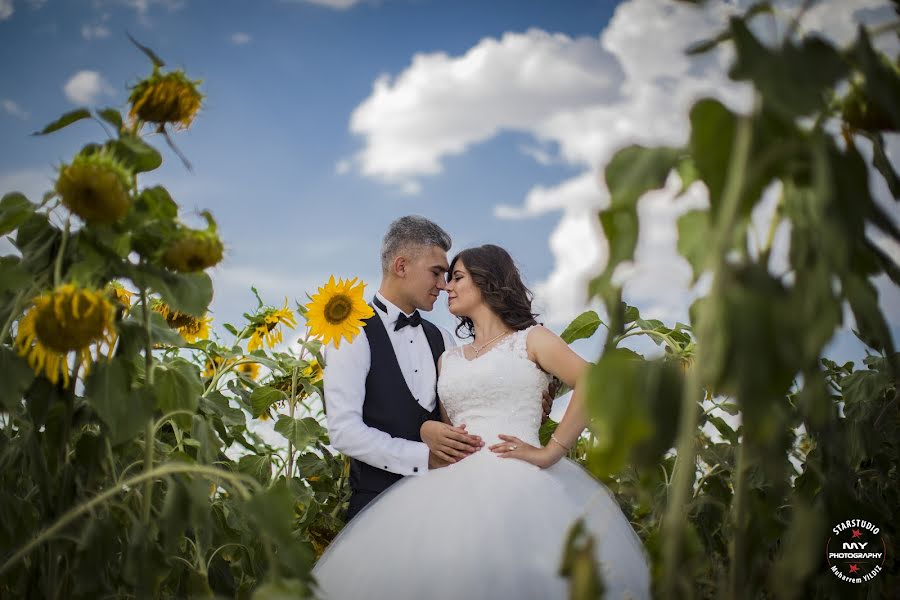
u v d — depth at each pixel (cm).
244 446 255
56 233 141
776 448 88
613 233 86
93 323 122
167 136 142
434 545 195
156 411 163
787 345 71
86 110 137
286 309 273
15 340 131
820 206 71
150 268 141
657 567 102
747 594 114
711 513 183
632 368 77
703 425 223
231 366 267
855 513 124
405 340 275
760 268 76
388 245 283
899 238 79
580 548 85
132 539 133
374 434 251
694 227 93
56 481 143
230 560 222
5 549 141
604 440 76
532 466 221
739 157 74
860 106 87
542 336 246
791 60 72
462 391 248
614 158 88
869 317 86
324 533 282
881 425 205
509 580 186
